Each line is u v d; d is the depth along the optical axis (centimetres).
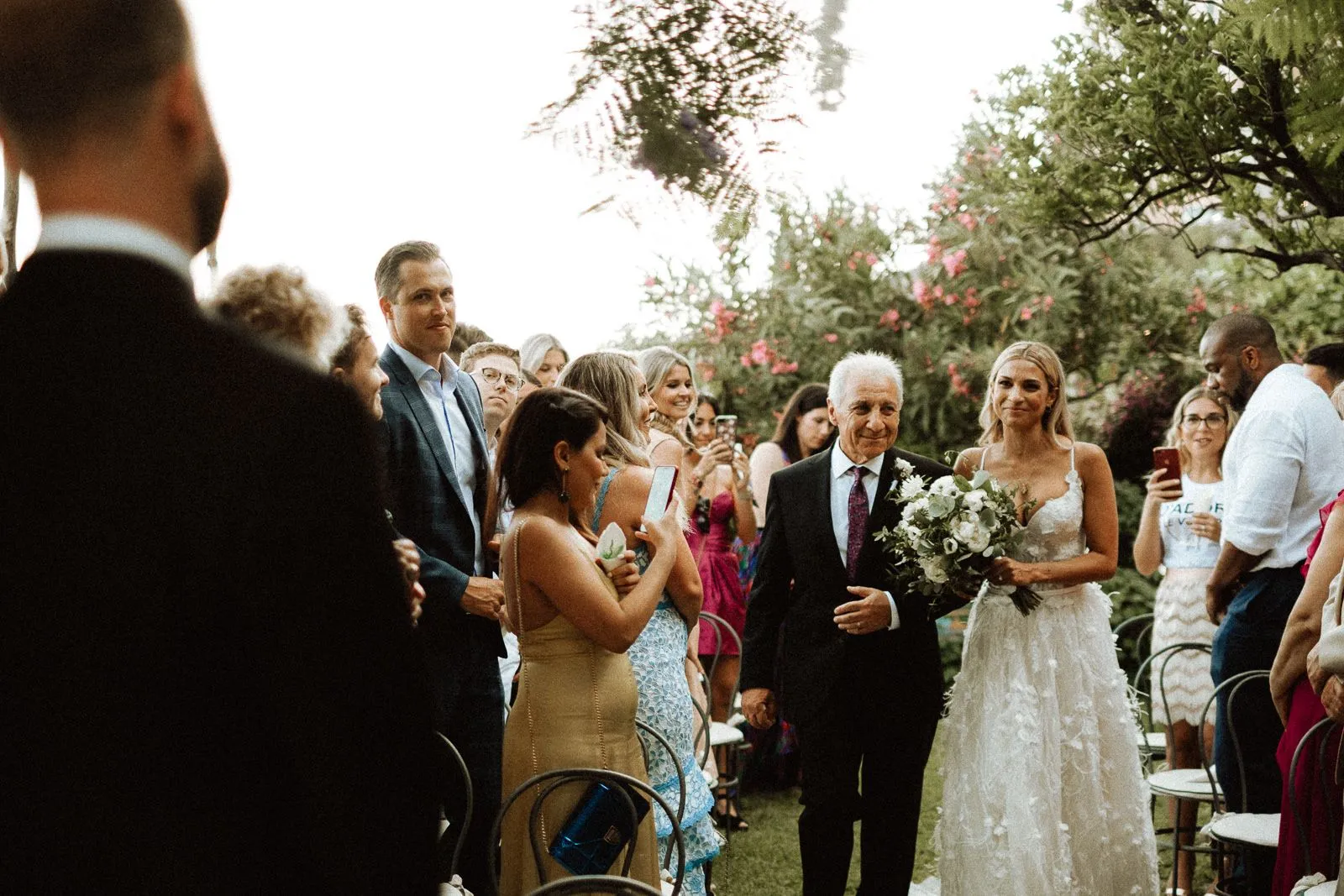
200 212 97
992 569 394
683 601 340
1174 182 533
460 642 358
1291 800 322
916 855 522
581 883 222
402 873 90
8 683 85
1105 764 407
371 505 92
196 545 86
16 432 87
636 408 365
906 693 395
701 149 116
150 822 85
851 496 410
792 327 925
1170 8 472
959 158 848
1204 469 530
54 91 89
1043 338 904
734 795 558
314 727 87
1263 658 414
